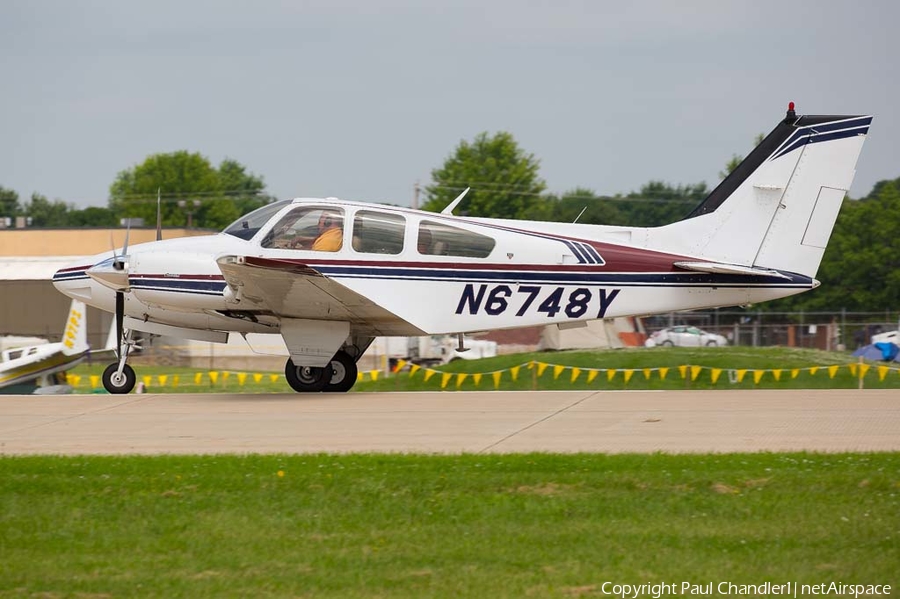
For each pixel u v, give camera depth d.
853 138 48.28
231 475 28.92
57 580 21.28
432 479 27.97
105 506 26.33
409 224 48.19
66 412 42.22
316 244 47.94
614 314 48.97
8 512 25.98
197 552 22.89
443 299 48.28
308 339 48.06
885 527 23.50
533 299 48.62
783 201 48.78
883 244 173.75
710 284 48.94
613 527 24.06
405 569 21.66
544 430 36.06
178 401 45.62
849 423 37.00
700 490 26.75
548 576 21.11
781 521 24.14
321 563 22.06
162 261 47.44
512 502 26.05
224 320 49.62
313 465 30.02
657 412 40.03
